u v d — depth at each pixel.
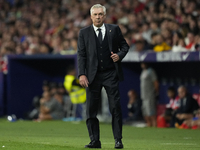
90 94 22.92
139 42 43.72
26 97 55.72
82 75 22.69
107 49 22.70
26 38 69.38
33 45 59.22
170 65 46.59
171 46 44.88
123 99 47.44
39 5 82.12
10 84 54.41
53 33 67.81
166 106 45.31
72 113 51.41
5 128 39.75
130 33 51.16
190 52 38.91
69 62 56.09
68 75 49.38
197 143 27.84
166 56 40.50
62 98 52.78
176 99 42.47
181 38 41.50
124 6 61.47
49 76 58.03
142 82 43.56
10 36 71.38
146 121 43.72
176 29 45.84
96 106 23.12
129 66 47.69
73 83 48.50
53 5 79.56
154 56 41.31
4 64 58.59
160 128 40.06
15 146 23.78
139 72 48.06
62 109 51.34
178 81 46.16
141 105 44.66
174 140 30.03
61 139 30.28
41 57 51.75
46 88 50.97
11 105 54.38
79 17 65.62
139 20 55.47
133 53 42.62
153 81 43.44
